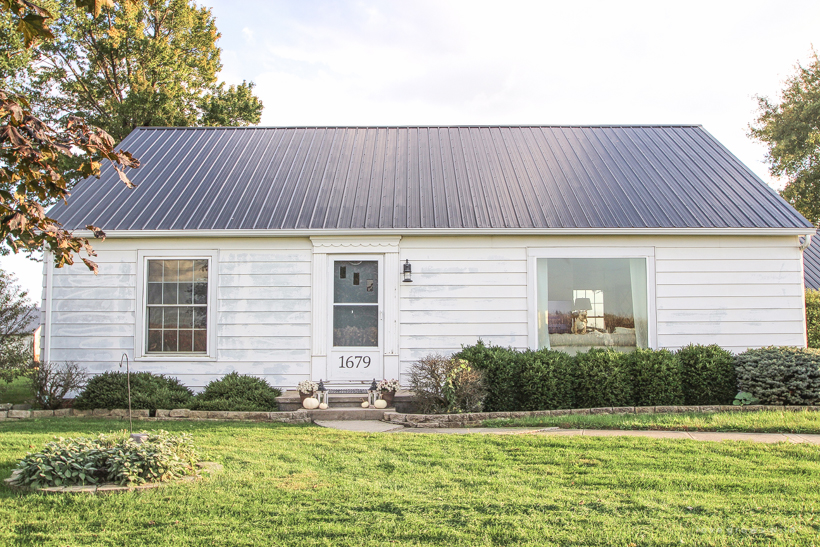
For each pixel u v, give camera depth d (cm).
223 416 1034
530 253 1176
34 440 794
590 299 1172
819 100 2772
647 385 1048
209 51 2930
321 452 736
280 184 1320
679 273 1170
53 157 421
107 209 1227
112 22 2409
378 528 482
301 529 481
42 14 395
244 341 1171
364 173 1373
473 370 1027
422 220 1186
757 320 1159
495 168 1391
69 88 2456
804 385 990
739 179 1313
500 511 520
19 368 1341
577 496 559
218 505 535
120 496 553
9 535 467
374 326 1173
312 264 1180
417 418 948
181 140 1538
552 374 1041
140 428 912
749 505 532
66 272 1187
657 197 1245
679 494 564
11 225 411
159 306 1184
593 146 1485
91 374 1170
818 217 2873
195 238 1184
